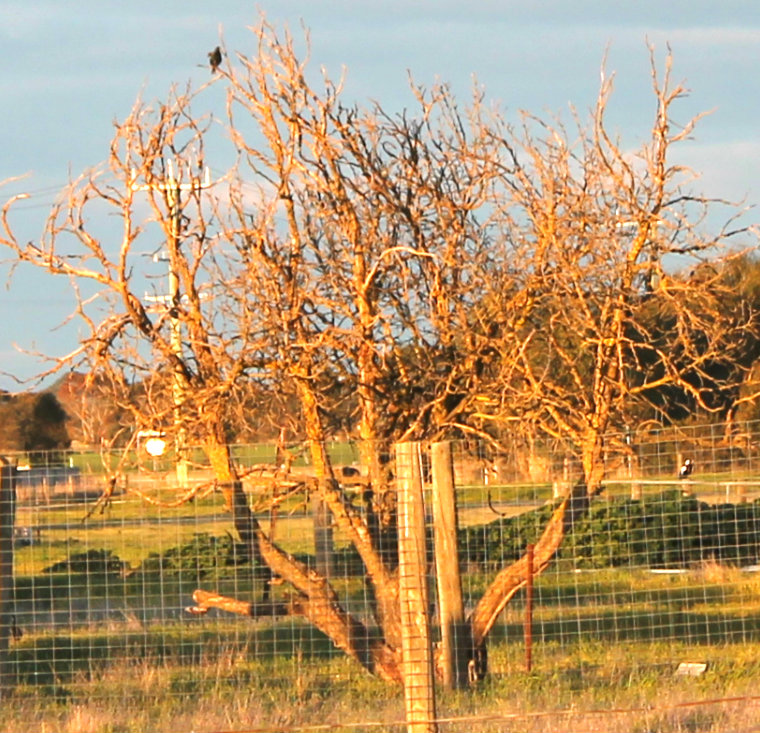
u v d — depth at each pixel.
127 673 24.31
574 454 24.30
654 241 23.55
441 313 24.52
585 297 24.38
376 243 24.38
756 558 36.03
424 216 24.64
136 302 23.38
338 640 24.03
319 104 23.73
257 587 31.23
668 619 30.19
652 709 17.80
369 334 23.73
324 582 24.11
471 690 22.38
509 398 24.30
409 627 17.25
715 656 25.58
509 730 18.09
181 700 21.97
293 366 23.38
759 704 19.33
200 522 28.00
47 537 36.56
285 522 29.34
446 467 22.31
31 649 27.08
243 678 24.11
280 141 23.39
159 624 31.16
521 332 24.67
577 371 25.84
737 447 24.80
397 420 24.84
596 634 29.06
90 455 24.86
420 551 17.36
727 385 23.86
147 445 23.38
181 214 23.52
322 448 23.53
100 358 23.22
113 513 27.20
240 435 25.11
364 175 24.31
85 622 29.20
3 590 21.77
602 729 17.80
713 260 23.86
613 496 36.78
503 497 32.69
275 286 23.34
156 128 23.19
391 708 20.62
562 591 34.47
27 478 24.88
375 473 23.81
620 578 35.22
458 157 24.64
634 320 24.81
